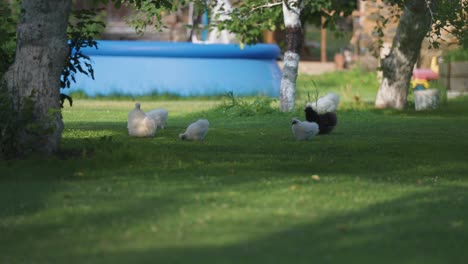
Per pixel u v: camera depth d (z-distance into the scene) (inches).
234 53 1282.0
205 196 381.1
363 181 438.0
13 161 477.4
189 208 352.8
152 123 646.5
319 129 705.6
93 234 309.0
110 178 437.4
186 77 1255.5
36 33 497.4
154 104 1149.7
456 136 698.2
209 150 570.6
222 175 451.5
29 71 498.6
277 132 726.5
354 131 743.7
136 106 648.4
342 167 493.4
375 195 392.8
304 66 1813.5
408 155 556.4
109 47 1256.8
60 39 503.5
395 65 999.0
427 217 341.4
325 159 528.4
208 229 313.1
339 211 350.9
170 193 390.3
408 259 272.5
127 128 714.2
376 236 304.5
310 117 706.8
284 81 936.3
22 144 492.7
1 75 525.7
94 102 1165.7
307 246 287.4
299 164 498.9
